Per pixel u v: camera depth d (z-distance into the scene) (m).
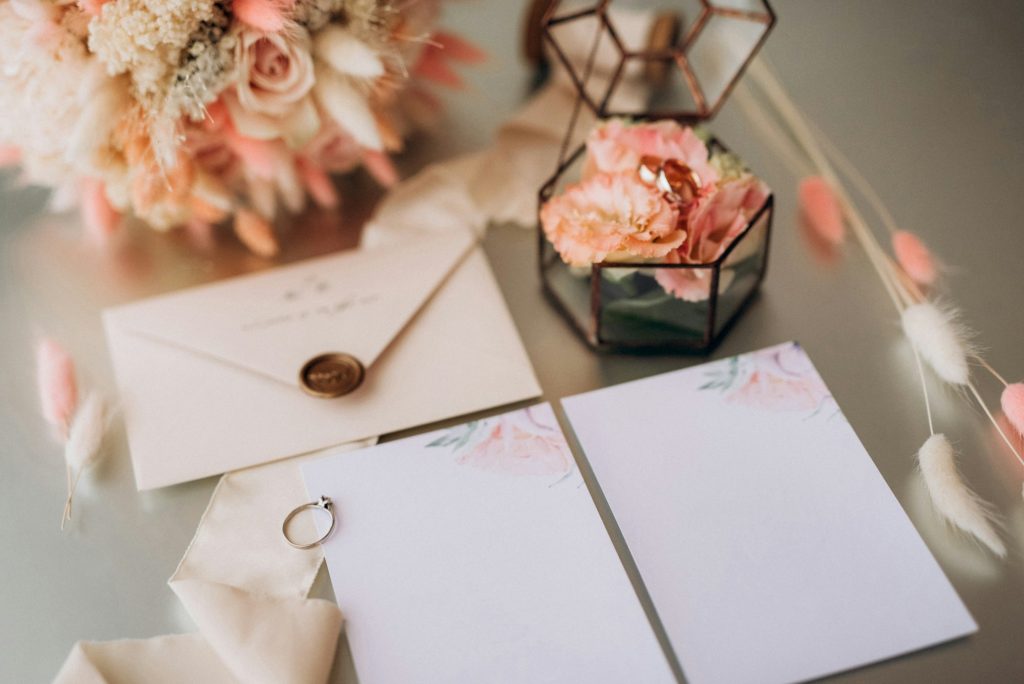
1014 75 1.04
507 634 0.70
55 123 0.84
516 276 0.92
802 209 0.95
